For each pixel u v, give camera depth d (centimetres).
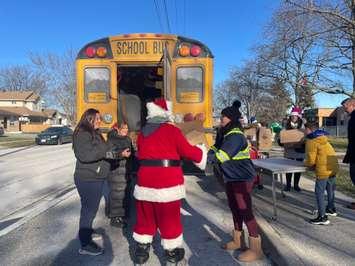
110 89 877
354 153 784
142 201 498
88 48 880
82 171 550
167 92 744
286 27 1712
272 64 2516
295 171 711
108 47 877
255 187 1019
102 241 625
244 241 581
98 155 544
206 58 859
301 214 762
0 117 7456
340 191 981
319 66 2177
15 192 1048
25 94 8638
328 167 684
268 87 3941
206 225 701
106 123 877
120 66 893
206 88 858
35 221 740
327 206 751
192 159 504
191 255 561
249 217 544
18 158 2059
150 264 530
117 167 685
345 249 568
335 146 2720
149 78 996
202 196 946
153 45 864
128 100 953
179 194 492
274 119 4794
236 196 552
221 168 556
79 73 884
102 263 537
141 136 507
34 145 3259
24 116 7756
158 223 502
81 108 882
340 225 688
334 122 6831
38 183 1198
